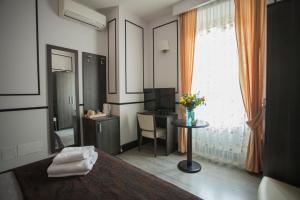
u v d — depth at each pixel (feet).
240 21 7.39
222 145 8.31
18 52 6.86
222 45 8.18
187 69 9.50
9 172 3.86
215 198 5.77
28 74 7.16
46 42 7.72
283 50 4.34
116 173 3.78
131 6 9.70
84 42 9.39
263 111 6.97
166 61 11.05
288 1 4.23
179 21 10.11
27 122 7.19
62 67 8.38
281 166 4.45
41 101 7.59
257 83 6.96
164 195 2.98
